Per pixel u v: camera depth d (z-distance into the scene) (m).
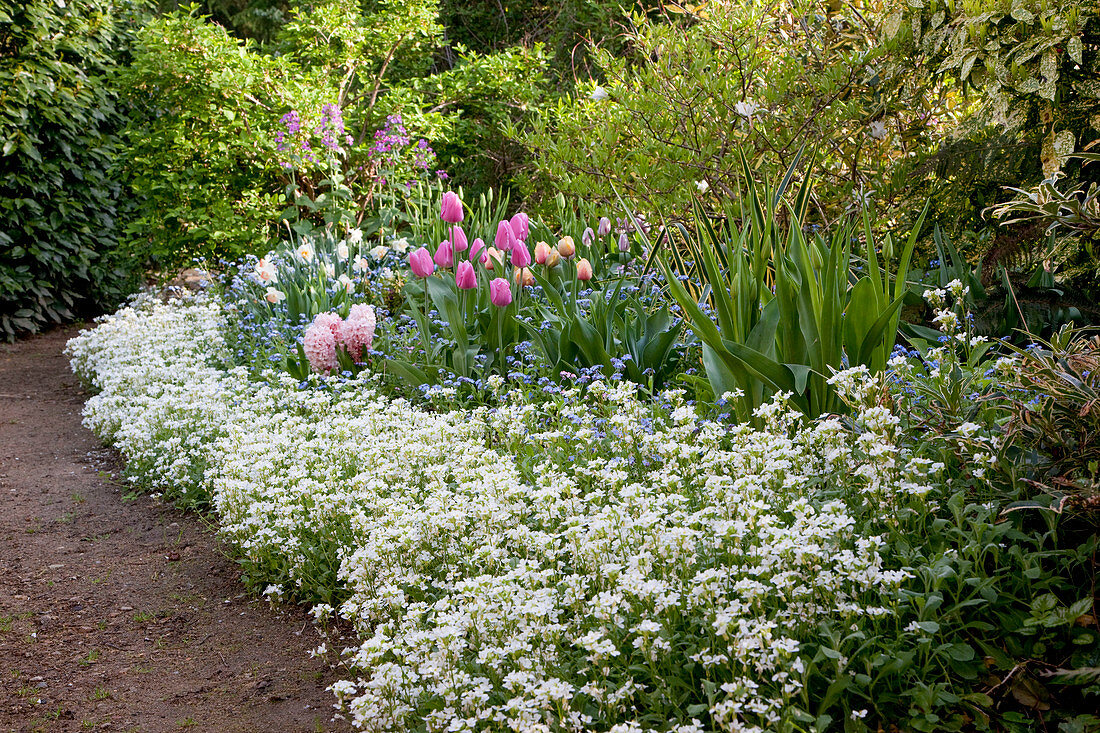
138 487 4.38
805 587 2.08
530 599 2.22
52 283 8.55
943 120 5.68
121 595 3.30
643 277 5.31
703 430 3.07
